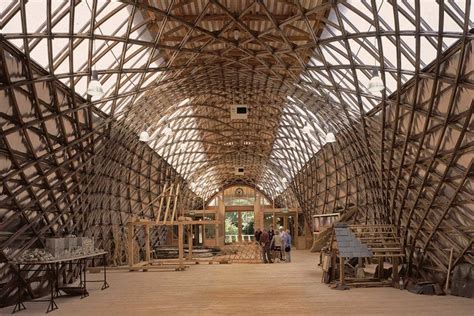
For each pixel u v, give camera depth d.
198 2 16.81
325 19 16.80
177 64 21.70
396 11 13.09
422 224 16.58
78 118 17.44
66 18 14.15
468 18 10.86
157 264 25.06
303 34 18.73
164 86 23.73
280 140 40.50
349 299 13.72
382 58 15.33
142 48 18.55
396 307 12.27
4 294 13.07
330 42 17.52
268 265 25.64
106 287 17.22
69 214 18.17
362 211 25.61
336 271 18.73
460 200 13.75
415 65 13.87
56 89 15.16
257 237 36.09
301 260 29.20
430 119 14.22
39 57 14.21
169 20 16.59
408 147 16.48
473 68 11.45
